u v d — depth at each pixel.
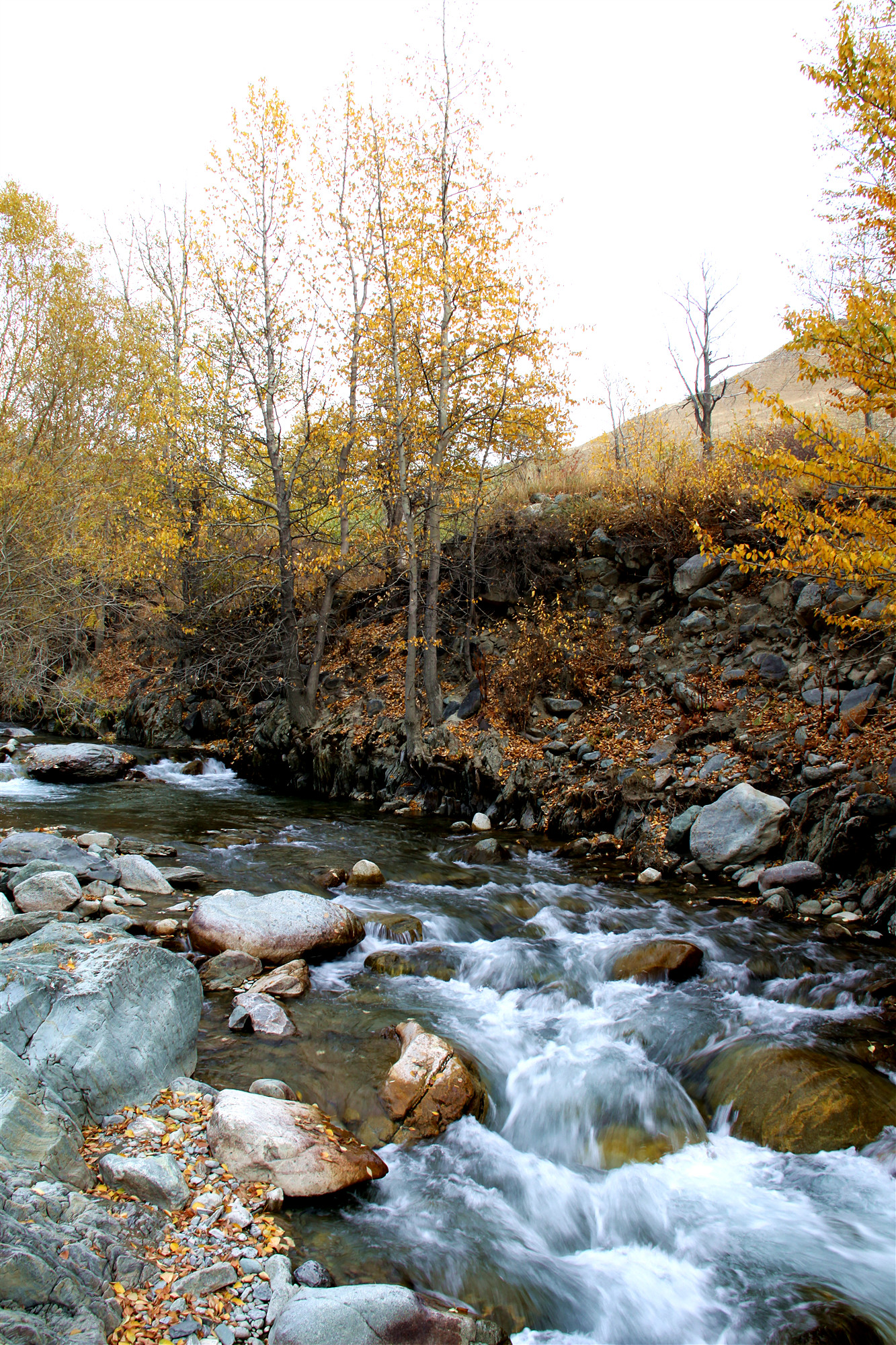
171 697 20.89
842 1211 4.35
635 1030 6.04
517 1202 4.30
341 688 17.44
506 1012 6.22
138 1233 3.35
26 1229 2.98
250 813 12.99
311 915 6.92
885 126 6.04
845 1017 6.14
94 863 7.96
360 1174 4.12
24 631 14.14
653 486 16.06
